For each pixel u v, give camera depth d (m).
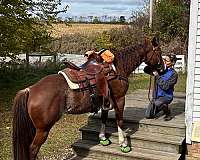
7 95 12.77
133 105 8.76
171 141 6.52
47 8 14.91
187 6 22.19
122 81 6.64
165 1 24.28
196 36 6.48
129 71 6.91
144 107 8.52
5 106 11.14
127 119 7.27
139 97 9.87
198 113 6.63
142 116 7.57
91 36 33.41
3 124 9.21
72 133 8.48
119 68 6.70
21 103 5.55
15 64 15.78
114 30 22.80
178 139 6.63
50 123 5.64
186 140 6.72
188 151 6.76
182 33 23.22
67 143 7.76
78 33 35.22
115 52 6.72
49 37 15.76
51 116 5.61
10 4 12.99
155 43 7.19
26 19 13.69
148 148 6.72
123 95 6.69
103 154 6.66
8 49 13.18
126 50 6.88
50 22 15.27
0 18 12.41
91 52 6.47
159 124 6.97
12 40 13.00
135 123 7.21
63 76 5.93
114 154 6.55
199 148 6.64
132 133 6.98
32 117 5.55
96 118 7.39
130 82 14.65
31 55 19.38
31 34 13.73
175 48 22.89
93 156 6.78
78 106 5.96
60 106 5.72
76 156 6.93
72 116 10.04
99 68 6.21
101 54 6.49
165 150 6.59
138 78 16.41
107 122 7.33
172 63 7.25
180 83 14.16
